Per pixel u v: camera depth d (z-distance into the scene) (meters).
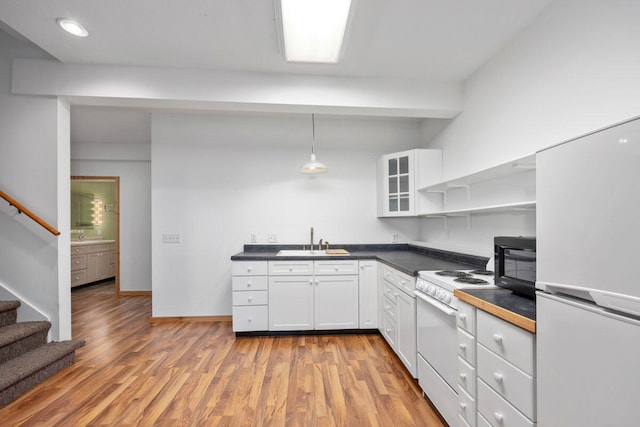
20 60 2.33
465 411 1.42
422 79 2.64
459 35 2.02
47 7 1.73
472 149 2.55
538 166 1.02
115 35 2.01
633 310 0.69
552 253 0.95
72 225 6.06
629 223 0.71
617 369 0.72
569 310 0.86
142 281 4.70
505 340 1.16
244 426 1.65
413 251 3.55
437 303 1.70
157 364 2.36
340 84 2.57
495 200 2.25
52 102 2.39
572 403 0.85
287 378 2.15
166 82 2.43
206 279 3.48
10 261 2.38
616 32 1.37
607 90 1.41
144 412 1.76
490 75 2.30
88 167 4.67
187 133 3.49
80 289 5.17
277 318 2.98
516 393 1.09
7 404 1.83
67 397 1.90
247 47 2.15
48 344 2.33
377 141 3.68
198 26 1.92
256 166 3.56
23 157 2.38
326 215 3.62
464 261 2.49
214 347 2.70
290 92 2.53
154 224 3.45
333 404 1.85
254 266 2.97
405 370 2.28
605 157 0.77
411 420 1.70
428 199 3.08
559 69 1.68
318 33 1.91
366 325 3.04
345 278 3.04
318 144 3.62
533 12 1.79
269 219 3.56
